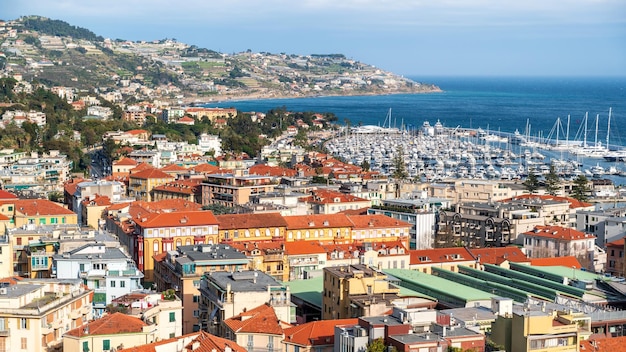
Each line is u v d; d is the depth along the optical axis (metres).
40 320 195.88
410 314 197.75
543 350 198.25
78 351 193.88
